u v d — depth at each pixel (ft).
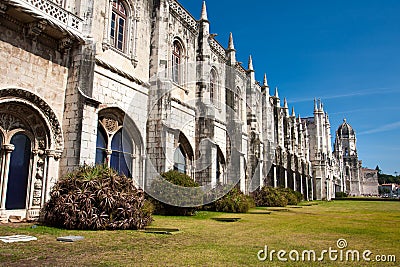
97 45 56.34
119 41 62.69
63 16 47.29
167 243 31.32
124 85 61.05
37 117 45.98
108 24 59.16
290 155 170.91
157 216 55.77
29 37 44.68
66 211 37.63
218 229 42.27
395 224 54.13
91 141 49.21
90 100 49.24
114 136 59.82
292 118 185.47
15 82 42.88
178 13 80.69
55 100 48.29
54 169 47.16
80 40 49.26
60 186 40.81
